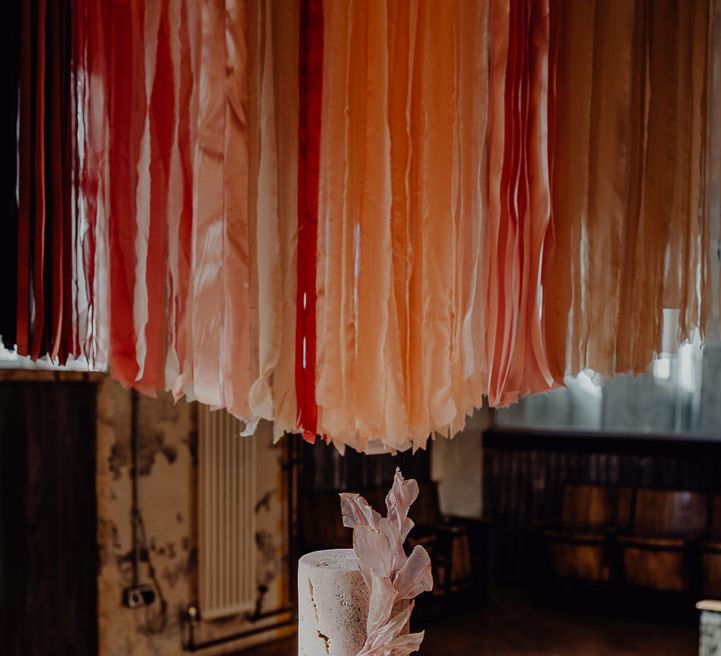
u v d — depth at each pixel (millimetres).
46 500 4168
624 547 5793
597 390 6805
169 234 1266
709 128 1979
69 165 1199
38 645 4125
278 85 1277
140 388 1260
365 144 1352
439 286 1424
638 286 1821
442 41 1430
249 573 5027
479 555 6160
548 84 1600
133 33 1249
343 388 1331
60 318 1185
